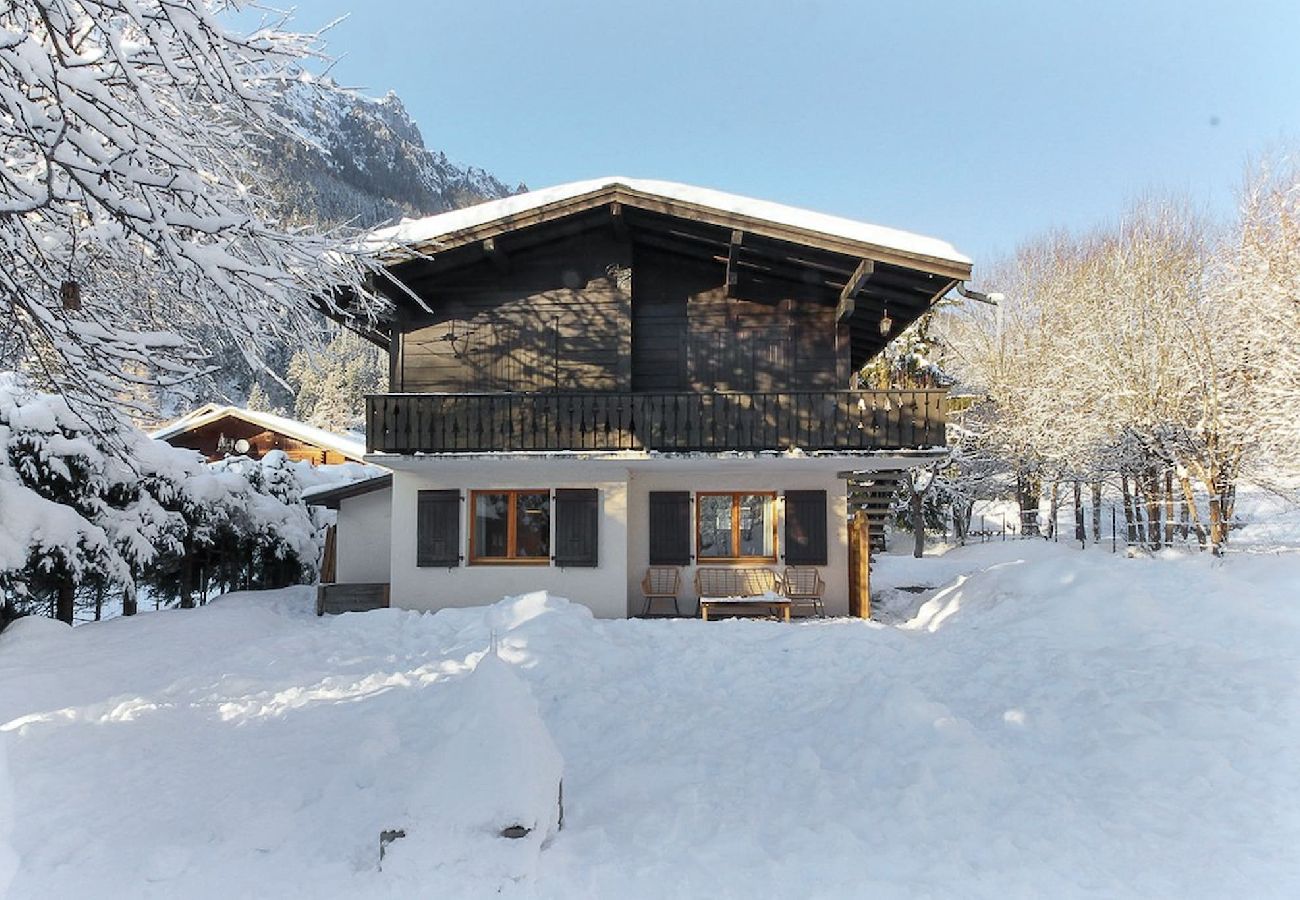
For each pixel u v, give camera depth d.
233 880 3.75
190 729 6.43
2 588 9.71
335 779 5.19
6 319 6.16
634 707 7.24
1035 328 30.38
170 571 13.64
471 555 12.79
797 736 6.28
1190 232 23.80
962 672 8.12
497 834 3.72
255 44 5.85
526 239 12.67
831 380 13.00
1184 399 19.16
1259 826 4.39
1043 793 4.94
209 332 6.69
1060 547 25.22
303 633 10.42
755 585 13.03
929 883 3.78
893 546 33.38
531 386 12.98
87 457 10.83
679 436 12.33
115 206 4.98
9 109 4.97
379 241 7.70
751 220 11.47
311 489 17.91
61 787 4.99
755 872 3.88
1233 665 7.28
